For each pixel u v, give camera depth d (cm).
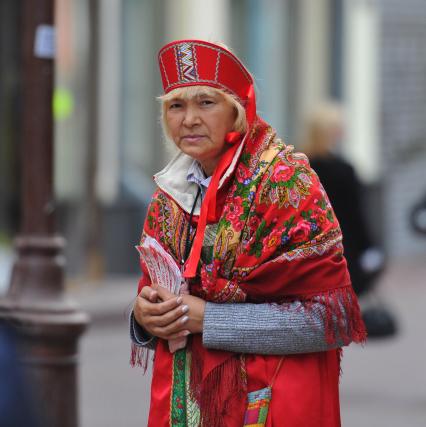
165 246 802
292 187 761
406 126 4209
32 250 1305
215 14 3456
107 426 1716
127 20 3222
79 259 3030
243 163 771
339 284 764
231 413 766
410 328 2766
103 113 3150
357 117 4038
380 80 4109
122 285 3039
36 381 1228
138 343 816
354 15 3988
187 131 777
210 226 774
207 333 761
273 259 760
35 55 1308
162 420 793
